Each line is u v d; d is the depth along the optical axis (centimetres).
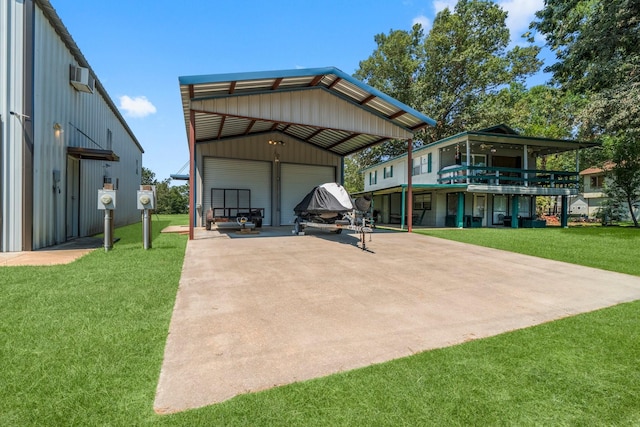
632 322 309
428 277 481
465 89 2512
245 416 163
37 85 663
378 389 190
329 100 941
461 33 2428
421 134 2570
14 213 624
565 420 167
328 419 162
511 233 1143
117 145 1412
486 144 1595
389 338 265
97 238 887
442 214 1670
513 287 436
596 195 2450
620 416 170
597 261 627
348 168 3278
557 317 326
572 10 1444
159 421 157
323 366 217
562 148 1653
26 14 632
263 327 283
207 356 227
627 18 1166
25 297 329
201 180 1230
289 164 1386
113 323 272
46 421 154
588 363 227
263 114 851
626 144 1491
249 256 609
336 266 539
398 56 2647
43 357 212
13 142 623
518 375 209
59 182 765
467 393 188
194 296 365
